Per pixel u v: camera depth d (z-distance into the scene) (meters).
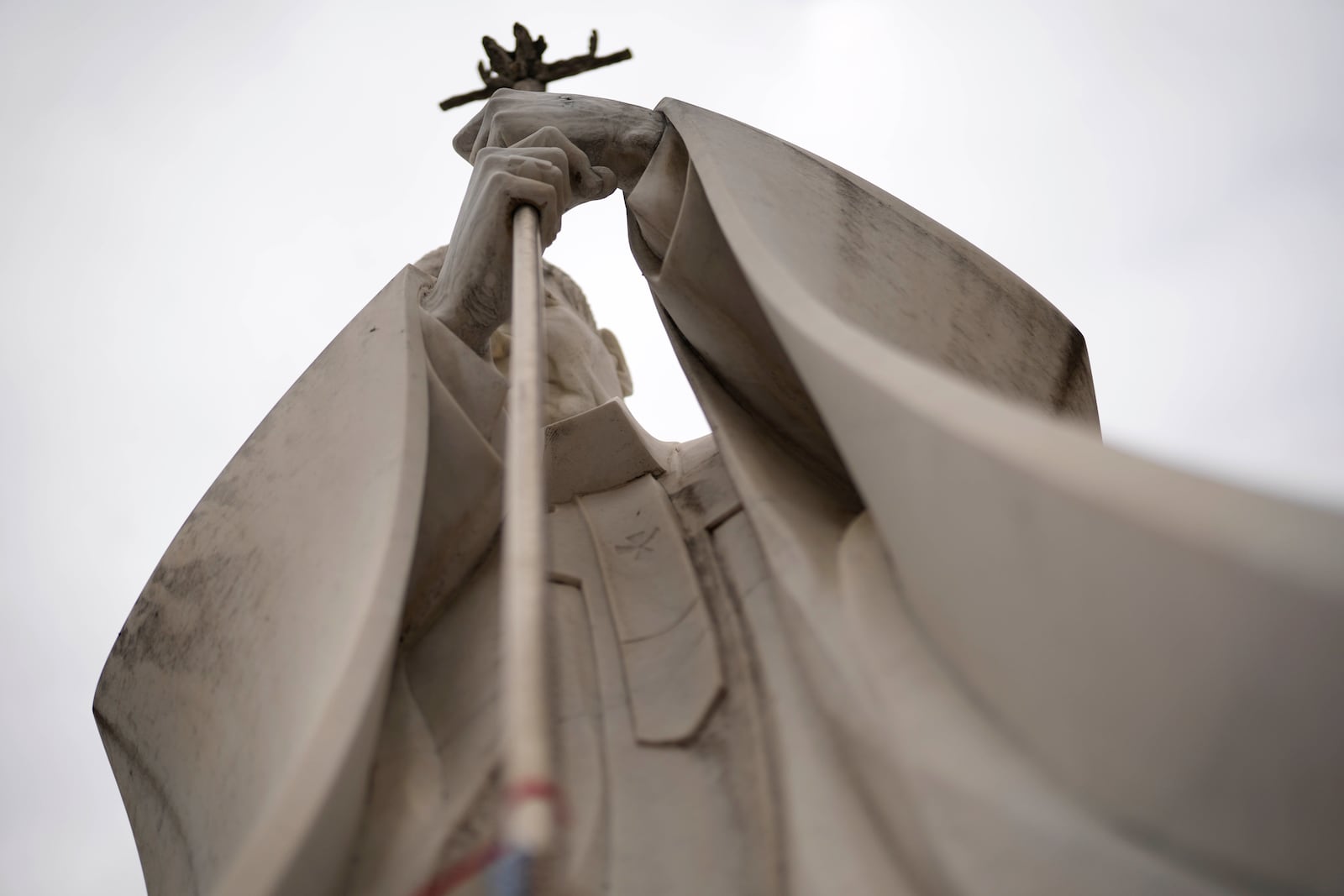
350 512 4.37
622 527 5.38
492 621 4.64
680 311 5.26
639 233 5.75
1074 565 2.77
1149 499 2.65
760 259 4.24
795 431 4.82
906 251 5.25
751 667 4.27
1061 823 2.74
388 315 5.21
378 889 3.62
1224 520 2.55
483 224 5.19
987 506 3.01
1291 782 2.42
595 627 4.84
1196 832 2.57
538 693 2.06
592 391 6.89
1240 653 2.45
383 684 3.64
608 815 3.98
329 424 4.97
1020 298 5.54
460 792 3.94
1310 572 2.35
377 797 3.94
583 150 5.73
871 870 3.10
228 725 4.33
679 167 5.57
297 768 3.24
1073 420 5.46
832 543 4.02
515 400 3.24
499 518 4.96
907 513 3.36
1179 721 2.57
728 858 3.68
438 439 4.83
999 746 3.01
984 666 3.09
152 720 4.89
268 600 4.50
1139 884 2.58
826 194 5.24
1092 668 2.75
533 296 3.89
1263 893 2.48
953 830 2.82
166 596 5.12
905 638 3.41
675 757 4.13
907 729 3.09
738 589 4.61
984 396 3.32
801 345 3.77
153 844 4.78
